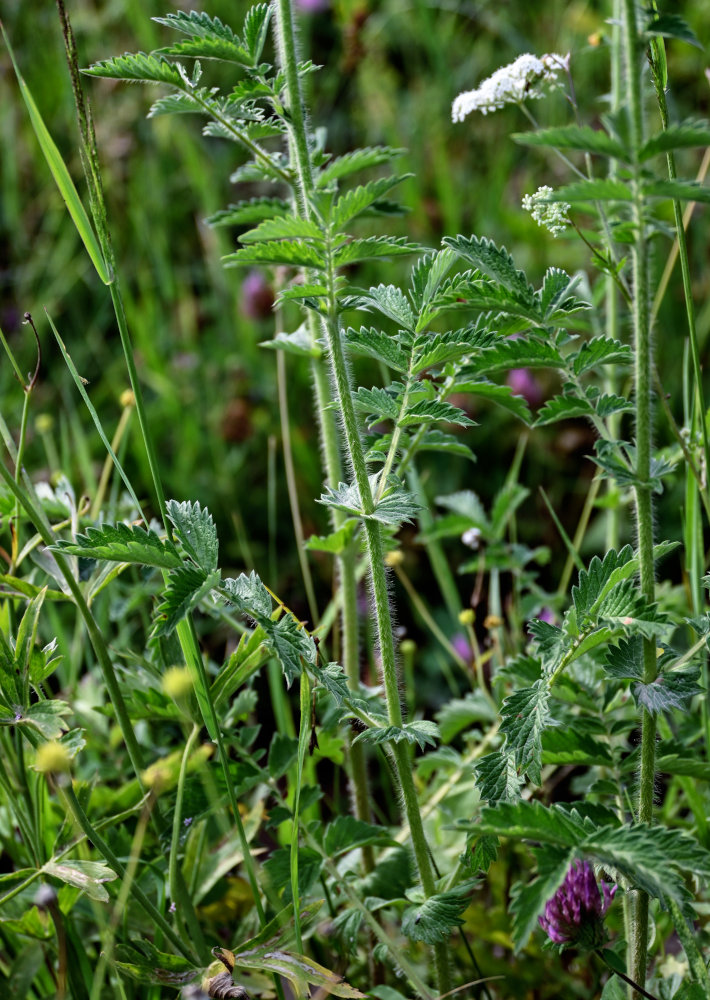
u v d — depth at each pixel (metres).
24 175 2.10
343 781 1.25
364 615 1.28
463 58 2.23
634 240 0.92
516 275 0.96
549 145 0.89
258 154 1.05
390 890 1.06
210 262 1.86
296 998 1.03
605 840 0.89
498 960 1.08
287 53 0.99
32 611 0.97
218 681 0.99
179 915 1.01
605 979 1.07
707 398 1.55
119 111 2.04
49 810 1.07
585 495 1.57
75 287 1.91
